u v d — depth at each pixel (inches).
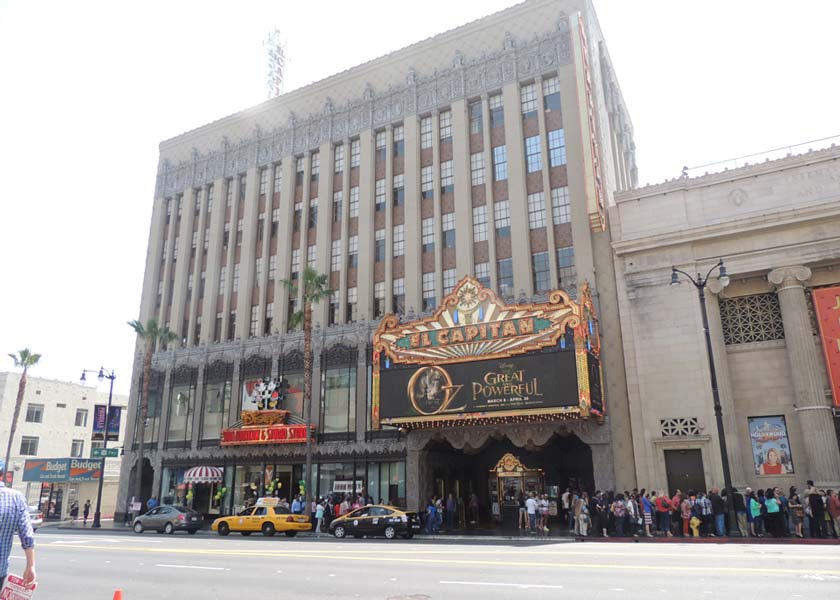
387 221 1626.5
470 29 1637.6
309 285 1519.4
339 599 436.5
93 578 566.9
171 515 1300.4
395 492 1405.0
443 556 687.1
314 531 1336.1
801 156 1191.6
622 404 1237.7
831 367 1097.4
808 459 1074.7
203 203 2015.3
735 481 1105.4
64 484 2222.0
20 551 832.3
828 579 467.2
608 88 1736.0
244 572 587.5
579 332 1149.1
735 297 1234.0
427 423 1283.2
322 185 1769.2
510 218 1455.5
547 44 1515.7
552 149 1465.3
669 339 1219.2
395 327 1341.0
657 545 829.8
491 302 1248.8
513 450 1485.0
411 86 1681.8
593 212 1322.6
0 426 2420.0
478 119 1578.5
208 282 1907.0
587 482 1382.9
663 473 1160.8
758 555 647.8
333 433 1520.7
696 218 1261.1
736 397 1186.6
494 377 1205.7
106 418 1776.6
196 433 1749.5
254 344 1738.4
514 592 439.2
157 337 1905.8
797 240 1157.7
